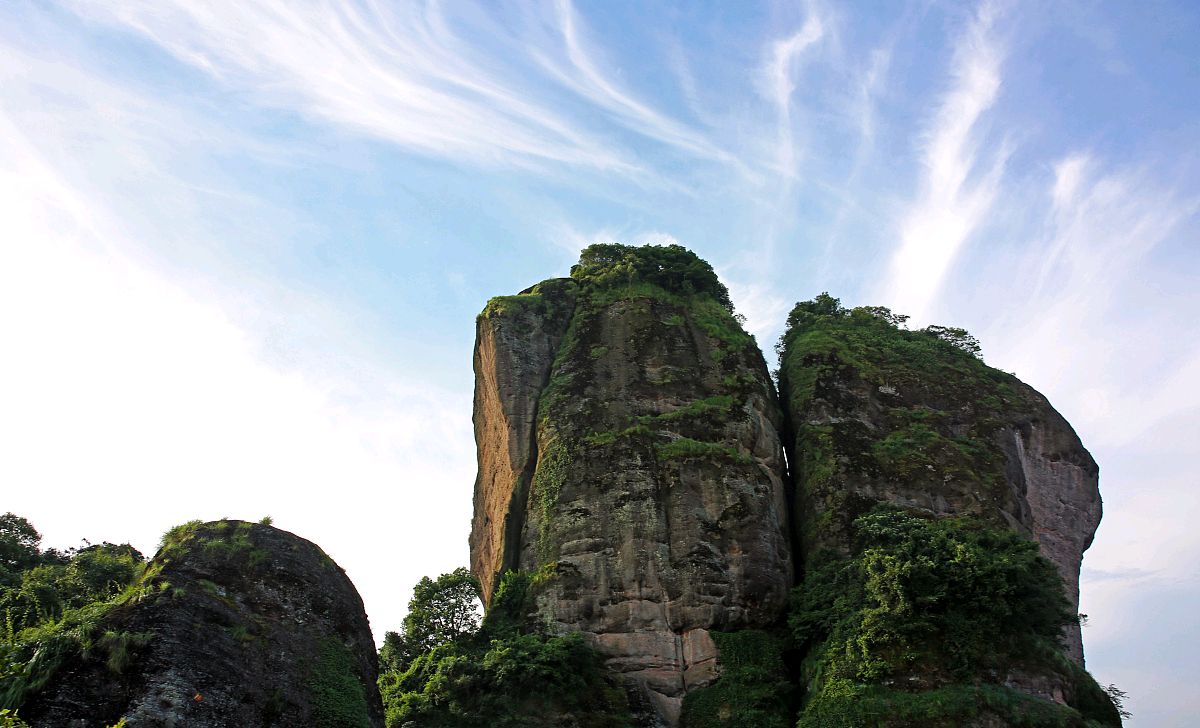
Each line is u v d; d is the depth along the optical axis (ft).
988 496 203.00
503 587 188.96
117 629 96.37
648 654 176.76
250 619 106.73
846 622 169.78
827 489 204.03
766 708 168.55
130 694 92.58
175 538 112.88
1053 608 164.45
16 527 170.19
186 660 97.50
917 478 205.05
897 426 219.41
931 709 148.97
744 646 178.40
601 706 165.48
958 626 158.51
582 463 199.52
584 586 183.62
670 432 207.00
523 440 214.07
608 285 243.81
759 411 217.56
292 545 117.91
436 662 171.63
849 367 230.89
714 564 186.80
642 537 188.75
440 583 196.65
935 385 229.25
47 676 90.53
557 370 223.10
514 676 162.30
